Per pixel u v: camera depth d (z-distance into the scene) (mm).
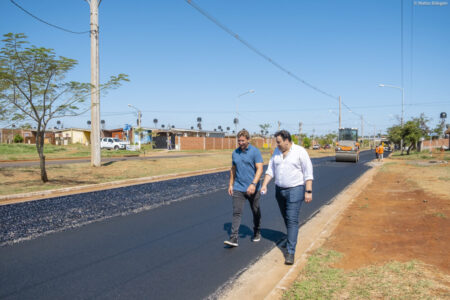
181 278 3811
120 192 10172
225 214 7238
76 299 3275
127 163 18938
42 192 9750
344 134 26516
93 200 8750
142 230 5898
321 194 10086
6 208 7598
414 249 4406
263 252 4715
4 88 10609
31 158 23344
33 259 4402
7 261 4316
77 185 11516
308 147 73875
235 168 5016
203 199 9078
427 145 49969
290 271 3838
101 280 3742
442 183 10852
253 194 4930
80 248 4879
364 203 8242
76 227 6055
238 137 4793
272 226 6262
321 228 6012
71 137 52500
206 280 3756
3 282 3664
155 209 7719
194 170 17828
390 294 3045
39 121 11875
